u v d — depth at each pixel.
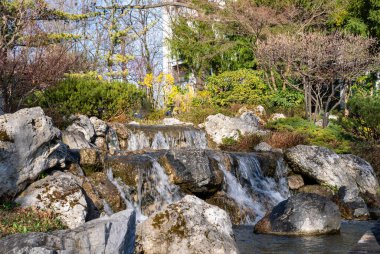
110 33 31.92
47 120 9.98
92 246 5.57
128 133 16.55
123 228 6.03
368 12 29.19
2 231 7.83
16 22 18.59
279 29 28.50
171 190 12.73
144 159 12.58
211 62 32.22
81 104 17.36
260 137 19.58
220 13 29.97
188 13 32.22
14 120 9.41
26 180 9.52
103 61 32.00
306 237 10.62
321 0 28.83
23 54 15.57
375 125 20.00
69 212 9.33
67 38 23.56
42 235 5.41
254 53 28.73
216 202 13.23
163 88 26.22
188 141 18.50
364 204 14.05
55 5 35.62
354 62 21.75
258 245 9.87
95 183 11.34
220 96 26.55
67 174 10.52
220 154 14.38
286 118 21.89
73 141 13.54
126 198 11.82
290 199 11.58
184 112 24.44
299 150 16.69
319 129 20.33
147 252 8.41
